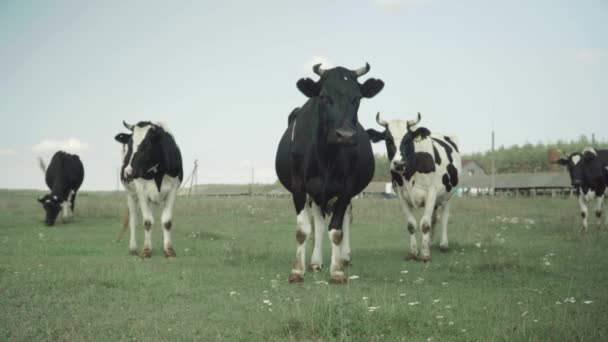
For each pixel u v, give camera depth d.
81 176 22.28
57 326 5.77
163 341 5.27
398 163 11.05
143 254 11.71
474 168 104.31
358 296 7.15
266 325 5.78
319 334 5.38
